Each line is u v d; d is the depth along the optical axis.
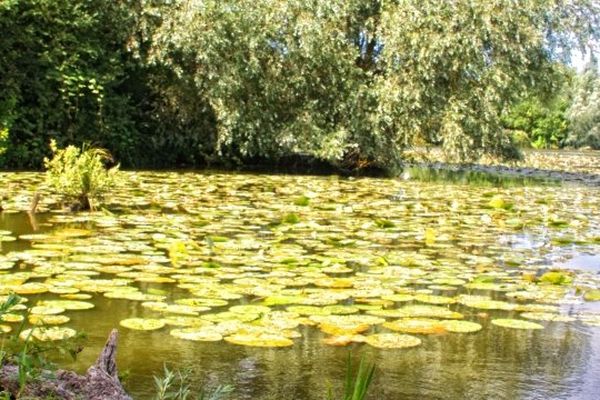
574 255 6.68
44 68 13.04
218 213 8.36
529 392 3.22
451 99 15.26
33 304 4.16
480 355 3.71
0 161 12.45
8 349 2.46
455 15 14.77
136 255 5.70
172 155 15.70
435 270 5.66
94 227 7.00
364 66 16.53
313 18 14.82
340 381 3.25
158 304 4.27
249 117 14.66
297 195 10.71
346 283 5.02
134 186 10.82
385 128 15.57
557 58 16.53
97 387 2.39
